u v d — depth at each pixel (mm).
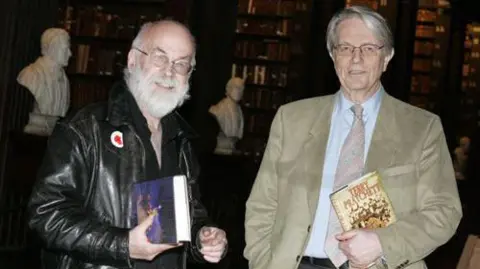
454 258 9453
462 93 19125
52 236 2389
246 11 13398
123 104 2602
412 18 16000
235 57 13297
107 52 11336
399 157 2729
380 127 2795
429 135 2771
